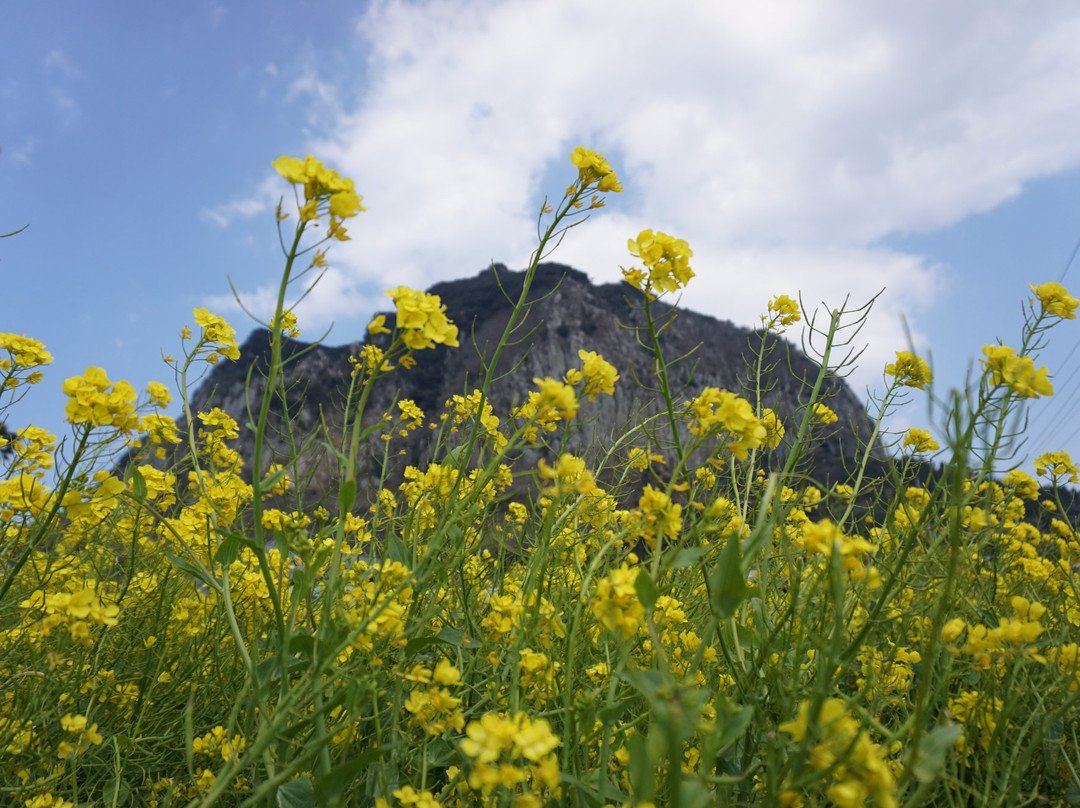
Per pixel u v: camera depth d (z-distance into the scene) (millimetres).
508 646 1949
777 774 1155
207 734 2172
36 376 2496
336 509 2717
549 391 1691
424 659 2213
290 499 2633
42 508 1948
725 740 1136
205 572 1917
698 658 1425
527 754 1164
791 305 2787
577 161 2238
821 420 2736
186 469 2920
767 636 1891
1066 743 2049
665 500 1555
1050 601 2758
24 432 2473
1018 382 1560
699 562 1872
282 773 1436
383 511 2846
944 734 1167
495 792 1471
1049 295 2080
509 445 1821
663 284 1761
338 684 1785
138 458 2502
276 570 2242
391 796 1604
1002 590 2695
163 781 2119
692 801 1026
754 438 1561
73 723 1906
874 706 1720
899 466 2654
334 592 1812
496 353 2152
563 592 2230
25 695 2068
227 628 2436
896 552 2389
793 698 1514
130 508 2783
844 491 2820
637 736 1164
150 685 2377
